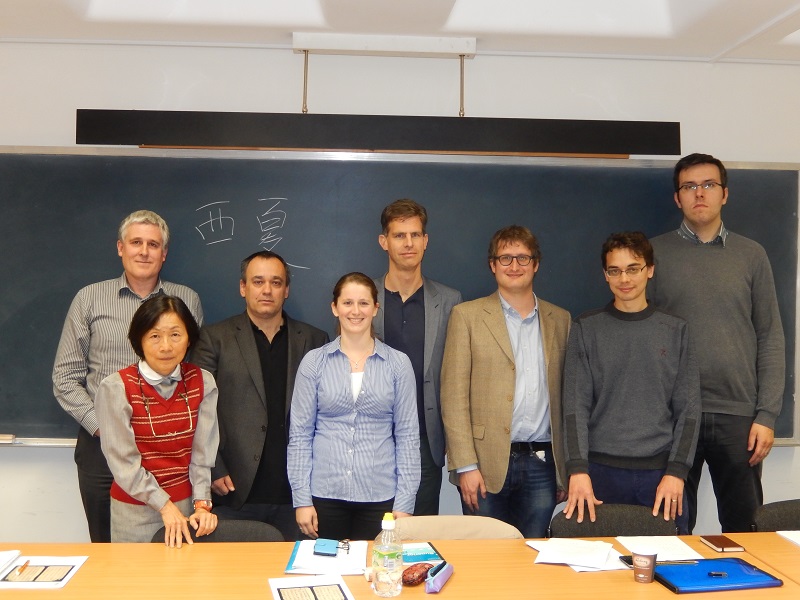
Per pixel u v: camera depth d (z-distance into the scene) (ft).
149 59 11.39
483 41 11.28
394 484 8.37
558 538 7.37
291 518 9.77
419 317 10.00
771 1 9.80
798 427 11.82
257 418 9.32
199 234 11.23
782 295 11.79
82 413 9.32
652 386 8.87
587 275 11.60
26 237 11.05
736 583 6.04
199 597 5.77
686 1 10.68
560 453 9.46
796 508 8.01
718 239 10.27
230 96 11.48
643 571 6.16
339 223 11.34
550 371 9.49
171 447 7.87
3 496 11.28
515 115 11.77
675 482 8.55
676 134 10.99
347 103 11.57
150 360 7.73
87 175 11.10
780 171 11.81
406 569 6.25
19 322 11.04
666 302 10.28
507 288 9.48
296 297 11.35
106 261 11.11
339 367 8.34
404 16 10.44
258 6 10.79
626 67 11.94
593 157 11.60
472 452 9.22
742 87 12.08
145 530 7.77
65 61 11.30
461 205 11.46
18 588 5.90
